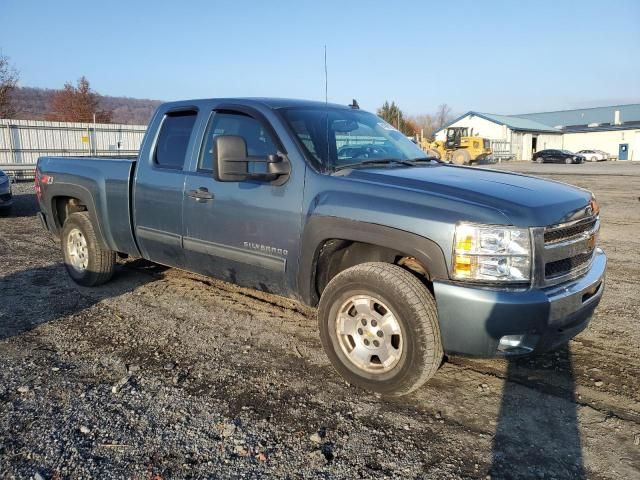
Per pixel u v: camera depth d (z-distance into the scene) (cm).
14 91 4747
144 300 549
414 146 493
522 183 376
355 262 394
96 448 295
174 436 307
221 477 273
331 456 291
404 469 281
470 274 311
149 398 349
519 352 317
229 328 473
